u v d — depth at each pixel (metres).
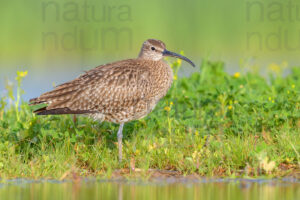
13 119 14.93
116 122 13.31
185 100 15.67
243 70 20.44
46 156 12.13
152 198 10.03
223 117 14.44
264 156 11.66
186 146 12.98
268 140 13.22
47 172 11.77
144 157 12.32
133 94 13.09
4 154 12.56
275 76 22.52
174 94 16.12
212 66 19.78
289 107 14.52
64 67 29.08
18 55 33.88
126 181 11.32
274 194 10.23
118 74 13.03
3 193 10.37
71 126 13.89
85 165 12.45
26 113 15.35
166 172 11.97
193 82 18.47
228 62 29.47
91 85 12.85
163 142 12.95
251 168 11.78
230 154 12.27
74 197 10.10
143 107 13.40
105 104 12.94
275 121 13.95
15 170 11.88
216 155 12.27
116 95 12.94
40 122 14.13
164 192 10.44
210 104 15.50
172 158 12.29
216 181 11.27
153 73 13.59
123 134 13.91
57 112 12.72
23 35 35.31
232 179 11.40
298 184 10.96
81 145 12.86
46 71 27.47
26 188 10.76
